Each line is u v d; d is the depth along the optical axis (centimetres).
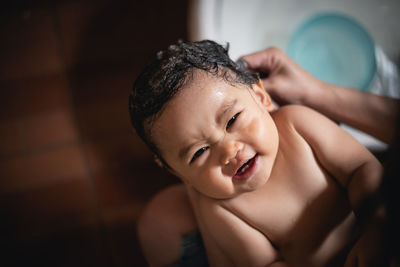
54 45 149
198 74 55
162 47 144
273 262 66
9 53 149
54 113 142
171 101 55
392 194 34
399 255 35
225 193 60
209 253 72
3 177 135
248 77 62
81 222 129
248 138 56
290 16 111
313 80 77
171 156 59
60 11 151
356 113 72
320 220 64
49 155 137
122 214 129
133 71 144
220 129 54
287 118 67
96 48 147
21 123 141
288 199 65
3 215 131
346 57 112
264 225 66
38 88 145
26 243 127
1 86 146
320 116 67
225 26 96
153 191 130
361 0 111
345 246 63
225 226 66
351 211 64
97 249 125
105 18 149
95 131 139
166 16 147
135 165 134
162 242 83
